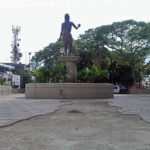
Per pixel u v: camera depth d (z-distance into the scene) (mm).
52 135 4551
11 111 8273
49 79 17281
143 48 32156
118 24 30656
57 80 17250
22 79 44375
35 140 4148
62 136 4461
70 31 18062
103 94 16344
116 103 11977
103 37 31938
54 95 15688
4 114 7453
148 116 7047
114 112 8156
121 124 5762
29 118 6695
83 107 9805
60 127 5375
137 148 3623
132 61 33875
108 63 38656
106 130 5023
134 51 32875
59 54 38594
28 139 4230
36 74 17438
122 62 38938
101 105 10742
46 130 5035
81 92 15688
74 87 15656
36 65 40344
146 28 29141
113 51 36031
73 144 3865
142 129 5133
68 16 18000
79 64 37062
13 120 6211
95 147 3680
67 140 4145
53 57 38500
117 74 43531
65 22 18047
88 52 35562
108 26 31312
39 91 16000
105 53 35281
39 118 6750
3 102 12445
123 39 32406
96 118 6758
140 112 8086
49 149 3580
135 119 6578
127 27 30875
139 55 33312
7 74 39625
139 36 30266
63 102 12445
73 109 9000
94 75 17984
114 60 41062
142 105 10828
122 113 7809
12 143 3947
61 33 18266
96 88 15969
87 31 33188
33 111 8281
